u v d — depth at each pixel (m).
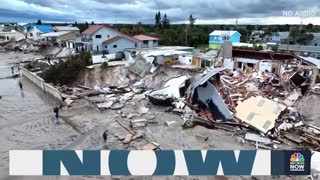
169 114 31.09
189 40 77.69
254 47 56.16
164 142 23.95
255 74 35.81
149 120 29.30
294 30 90.00
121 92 39.59
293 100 29.72
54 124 29.48
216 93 29.30
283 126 24.83
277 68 36.53
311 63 36.81
